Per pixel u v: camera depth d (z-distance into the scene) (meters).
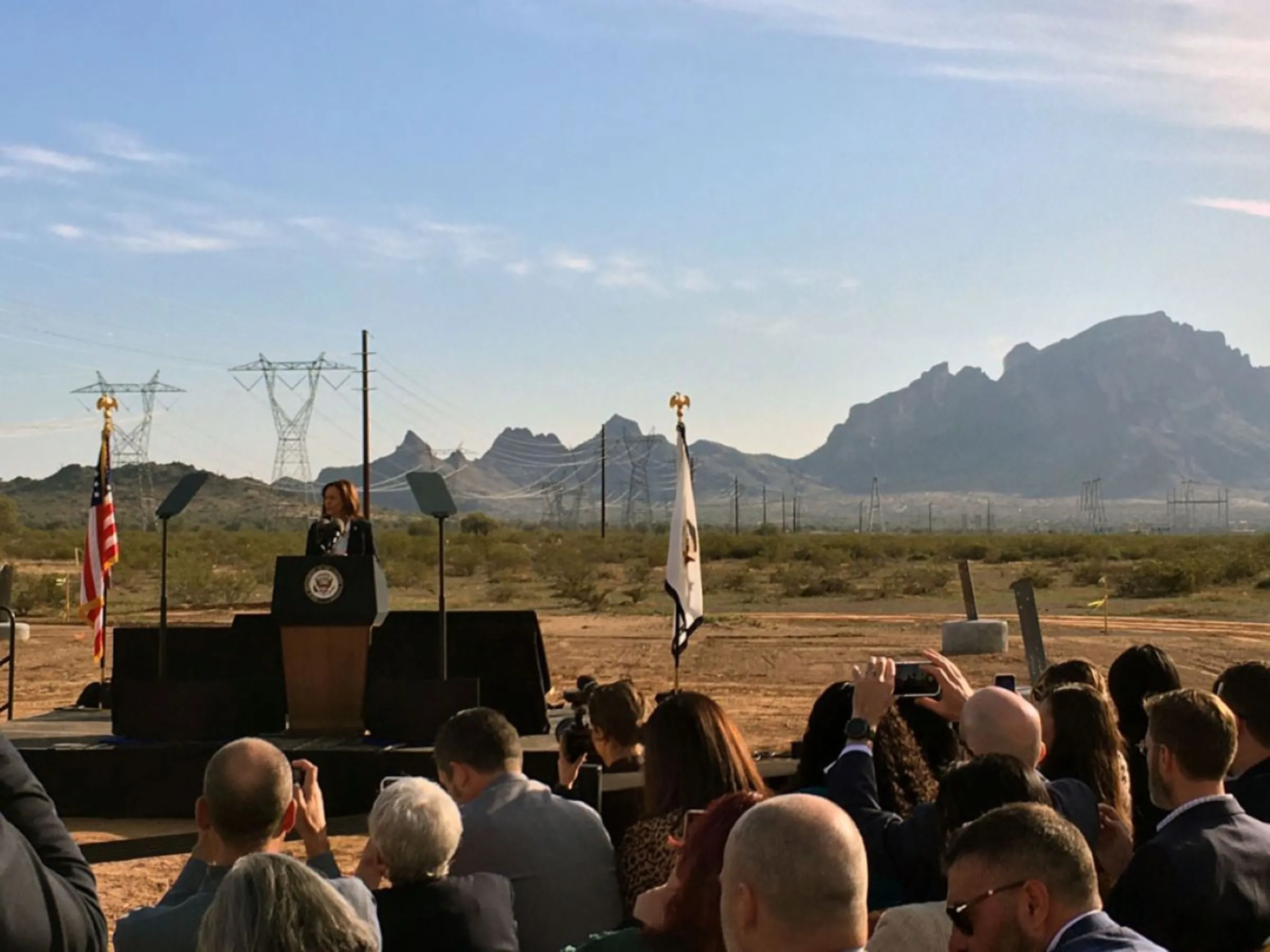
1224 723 4.69
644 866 5.03
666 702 5.17
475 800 5.45
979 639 23.38
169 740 10.77
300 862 3.20
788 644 25.59
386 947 4.52
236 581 40.41
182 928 4.14
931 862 4.74
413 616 11.59
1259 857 4.59
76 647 25.70
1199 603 37.06
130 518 133.88
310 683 10.94
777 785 8.77
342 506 11.43
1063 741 5.45
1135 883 4.62
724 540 73.81
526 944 5.23
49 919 3.38
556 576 49.31
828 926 2.91
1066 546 71.44
